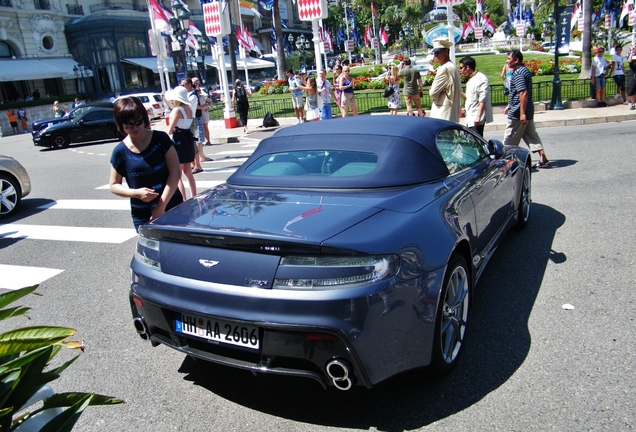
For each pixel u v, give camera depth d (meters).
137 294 3.09
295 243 2.58
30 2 44.47
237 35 36.22
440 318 2.96
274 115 21.58
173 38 19.97
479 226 3.90
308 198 3.28
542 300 4.09
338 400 3.05
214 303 2.76
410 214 3.04
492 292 4.31
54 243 6.87
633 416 2.69
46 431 1.74
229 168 11.39
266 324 2.60
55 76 43.41
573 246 5.18
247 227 2.86
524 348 3.43
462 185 3.70
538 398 2.91
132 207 4.30
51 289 5.23
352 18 67.75
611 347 3.34
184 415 3.03
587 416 2.72
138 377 3.48
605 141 10.74
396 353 2.71
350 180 3.40
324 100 15.29
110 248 6.47
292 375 2.65
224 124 20.58
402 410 2.91
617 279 4.33
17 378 1.78
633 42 22.28
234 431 2.86
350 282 2.57
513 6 81.19
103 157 16.08
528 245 5.33
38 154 18.94
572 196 6.98
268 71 70.88
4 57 43.16
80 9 49.53
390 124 3.93
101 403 1.92
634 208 6.20
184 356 3.73
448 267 3.09
